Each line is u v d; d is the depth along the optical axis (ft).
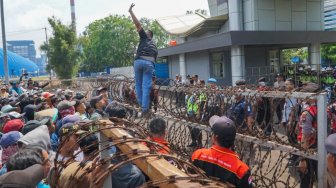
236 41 60.08
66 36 132.67
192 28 81.66
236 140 16.35
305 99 14.14
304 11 71.87
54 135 17.20
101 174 6.31
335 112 18.88
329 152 8.13
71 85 58.85
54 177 8.37
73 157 8.22
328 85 51.08
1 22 56.59
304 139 15.19
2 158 12.75
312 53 71.41
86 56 226.79
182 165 6.34
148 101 19.76
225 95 17.54
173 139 19.07
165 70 99.60
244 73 63.87
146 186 5.31
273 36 62.18
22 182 6.19
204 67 80.74
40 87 59.77
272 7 68.54
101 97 24.18
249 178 10.04
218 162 10.09
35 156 8.46
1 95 44.50
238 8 68.69
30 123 14.76
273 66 73.87
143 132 8.60
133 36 222.89
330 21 83.35
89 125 8.77
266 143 15.02
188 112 18.79
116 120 9.18
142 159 6.05
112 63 223.71
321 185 12.85
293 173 17.54
